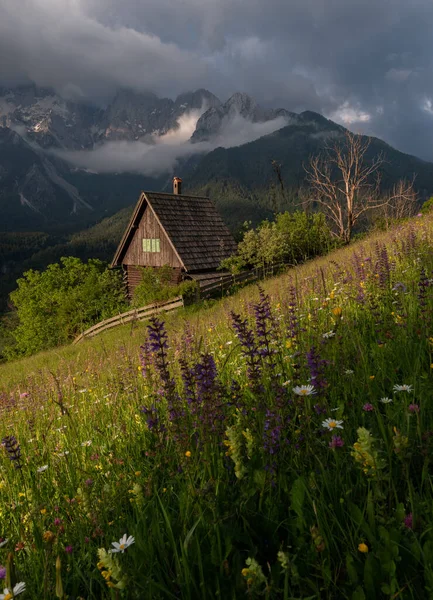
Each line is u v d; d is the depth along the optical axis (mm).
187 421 3066
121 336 21719
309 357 2736
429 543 1757
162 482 2734
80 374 8258
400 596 1659
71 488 3062
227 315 8562
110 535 2406
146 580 1923
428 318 4109
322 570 1823
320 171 31812
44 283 45281
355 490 2244
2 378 19844
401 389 2863
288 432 2725
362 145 31625
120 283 40719
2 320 75812
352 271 7578
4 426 5820
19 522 2787
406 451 2135
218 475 2543
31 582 2201
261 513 2246
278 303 6840
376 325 4523
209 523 2195
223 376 4559
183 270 37375
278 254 27609
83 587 2242
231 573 1976
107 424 4215
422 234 9633
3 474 3645
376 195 31469
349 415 2951
